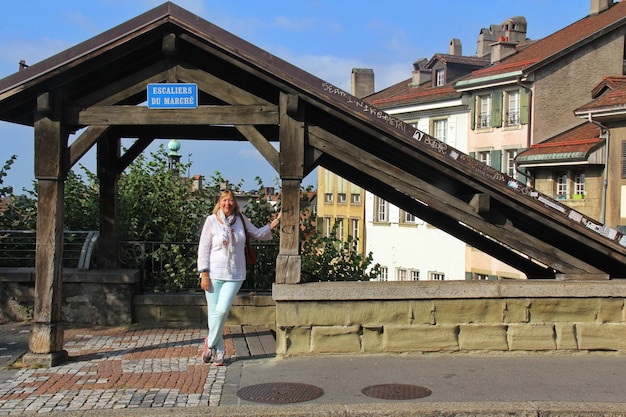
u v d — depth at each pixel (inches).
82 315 394.3
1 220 457.1
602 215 1165.1
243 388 265.1
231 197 303.9
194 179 482.9
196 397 254.2
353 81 2092.8
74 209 473.1
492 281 316.5
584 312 314.0
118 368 296.7
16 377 281.9
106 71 319.0
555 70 1379.2
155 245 434.9
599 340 313.3
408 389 261.9
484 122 1488.7
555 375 280.8
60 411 238.1
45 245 302.7
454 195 331.9
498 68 1445.6
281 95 301.9
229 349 333.4
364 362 298.0
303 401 248.5
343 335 307.1
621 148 1131.3
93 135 305.1
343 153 310.5
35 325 301.9
